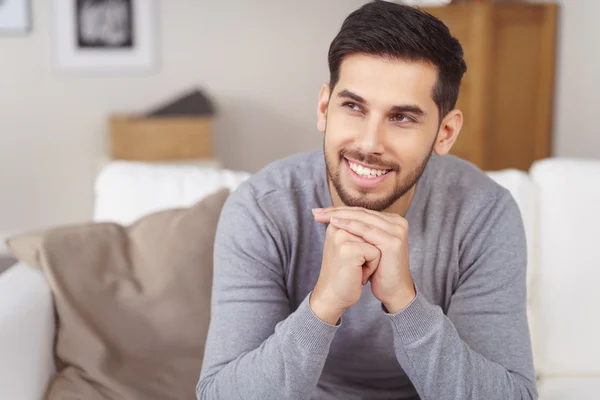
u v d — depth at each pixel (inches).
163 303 65.1
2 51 169.2
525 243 51.9
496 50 153.3
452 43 44.8
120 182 73.5
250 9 179.6
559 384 63.6
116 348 63.3
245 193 51.6
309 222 51.0
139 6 173.9
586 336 64.9
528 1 159.8
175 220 67.6
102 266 65.2
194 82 179.6
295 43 182.7
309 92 185.2
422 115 44.3
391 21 43.4
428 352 44.8
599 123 141.8
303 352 43.7
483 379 45.3
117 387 60.2
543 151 157.9
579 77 148.2
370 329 51.0
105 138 176.4
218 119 182.1
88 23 171.8
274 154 186.4
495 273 49.9
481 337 48.7
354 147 44.4
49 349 62.0
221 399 45.7
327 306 44.0
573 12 149.6
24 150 173.8
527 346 48.8
